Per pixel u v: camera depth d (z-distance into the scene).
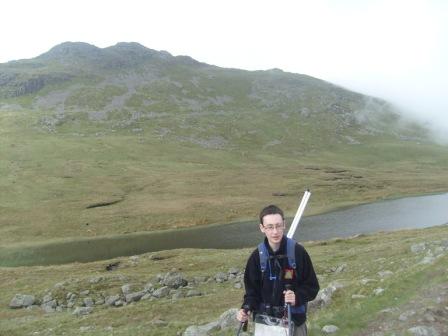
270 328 7.13
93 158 187.25
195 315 27.14
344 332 13.17
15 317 31.62
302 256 7.11
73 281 38.69
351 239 59.56
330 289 20.44
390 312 13.98
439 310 13.62
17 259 81.00
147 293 35.41
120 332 22.34
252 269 7.36
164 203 127.81
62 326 26.77
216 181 161.62
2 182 143.00
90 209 119.62
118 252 84.06
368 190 157.12
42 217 111.81
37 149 188.88
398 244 44.75
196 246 85.56
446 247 33.06
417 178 188.62
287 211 120.94
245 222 109.62
